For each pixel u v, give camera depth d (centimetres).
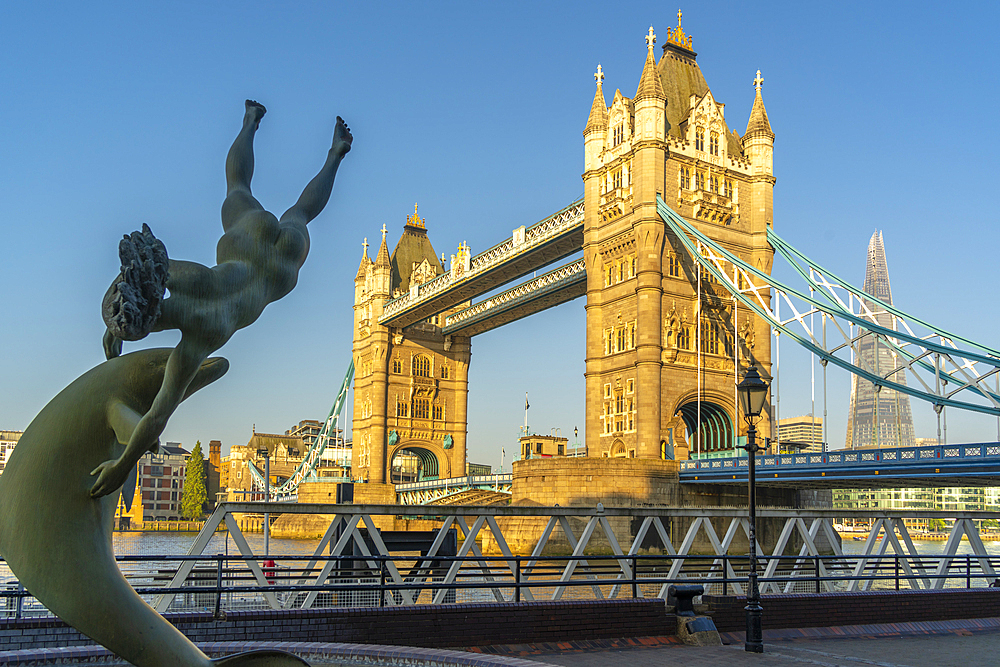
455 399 13325
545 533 1795
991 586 2253
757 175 7931
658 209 7344
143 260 502
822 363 6350
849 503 13638
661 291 7250
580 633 1594
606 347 7644
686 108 7994
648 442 6950
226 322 565
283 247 614
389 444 12662
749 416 1709
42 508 553
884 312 5962
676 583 1845
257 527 15025
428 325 13338
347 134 679
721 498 6788
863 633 1839
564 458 6762
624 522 6431
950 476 4806
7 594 1256
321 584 1460
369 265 13650
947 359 5412
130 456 538
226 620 1341
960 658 1538
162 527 16112
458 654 1017
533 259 9119
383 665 1041
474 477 10281
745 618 1778
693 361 7325
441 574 1748
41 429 568
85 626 560
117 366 581
